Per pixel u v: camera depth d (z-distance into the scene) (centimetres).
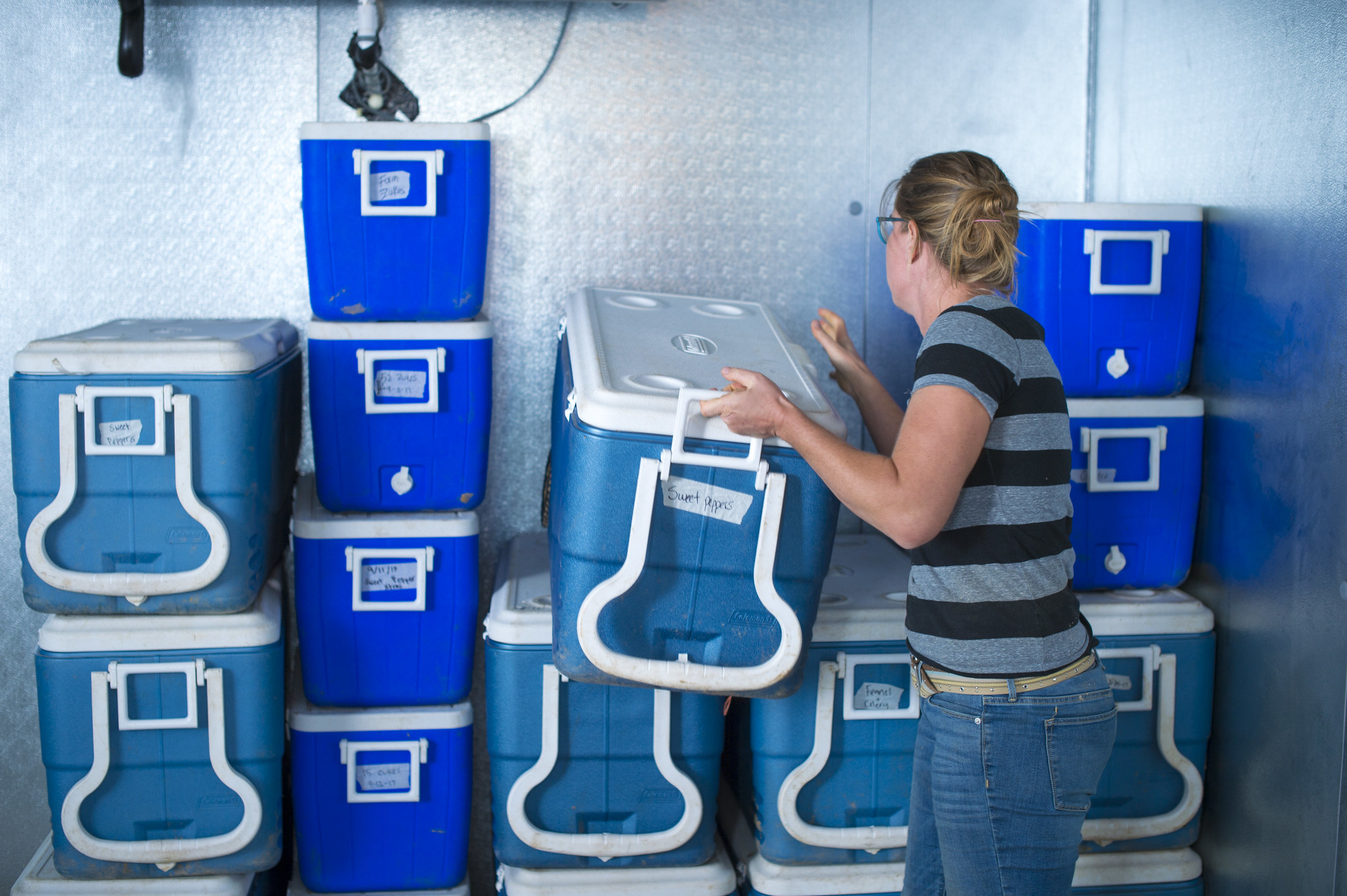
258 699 161
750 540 138
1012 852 123
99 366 152
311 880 175
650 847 166
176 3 192
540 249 205
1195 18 183
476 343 172
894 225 136
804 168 209
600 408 133
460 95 200
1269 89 165
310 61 195
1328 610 153
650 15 202
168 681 159
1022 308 179
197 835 163
